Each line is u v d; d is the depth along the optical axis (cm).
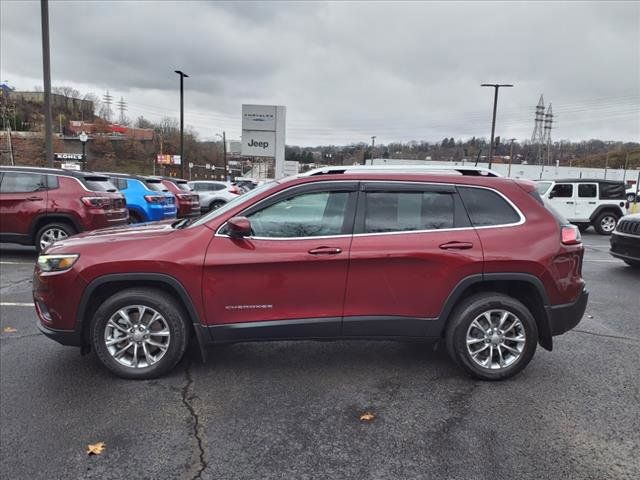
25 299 642
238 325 380
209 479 271
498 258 382
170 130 9688
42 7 1462
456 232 388
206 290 376
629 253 904
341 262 377
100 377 398
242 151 3244
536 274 385
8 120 5825
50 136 1527
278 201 387
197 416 337
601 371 422
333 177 392
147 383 387
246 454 294
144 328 388
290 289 379
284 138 3238
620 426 329
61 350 459
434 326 388
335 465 284
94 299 392
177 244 380
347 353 455
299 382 392
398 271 381
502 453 296
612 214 1680
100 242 387
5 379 394
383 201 391
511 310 390
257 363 429
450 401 363
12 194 895
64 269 379
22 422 329
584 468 283
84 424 326
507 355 400
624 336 520
